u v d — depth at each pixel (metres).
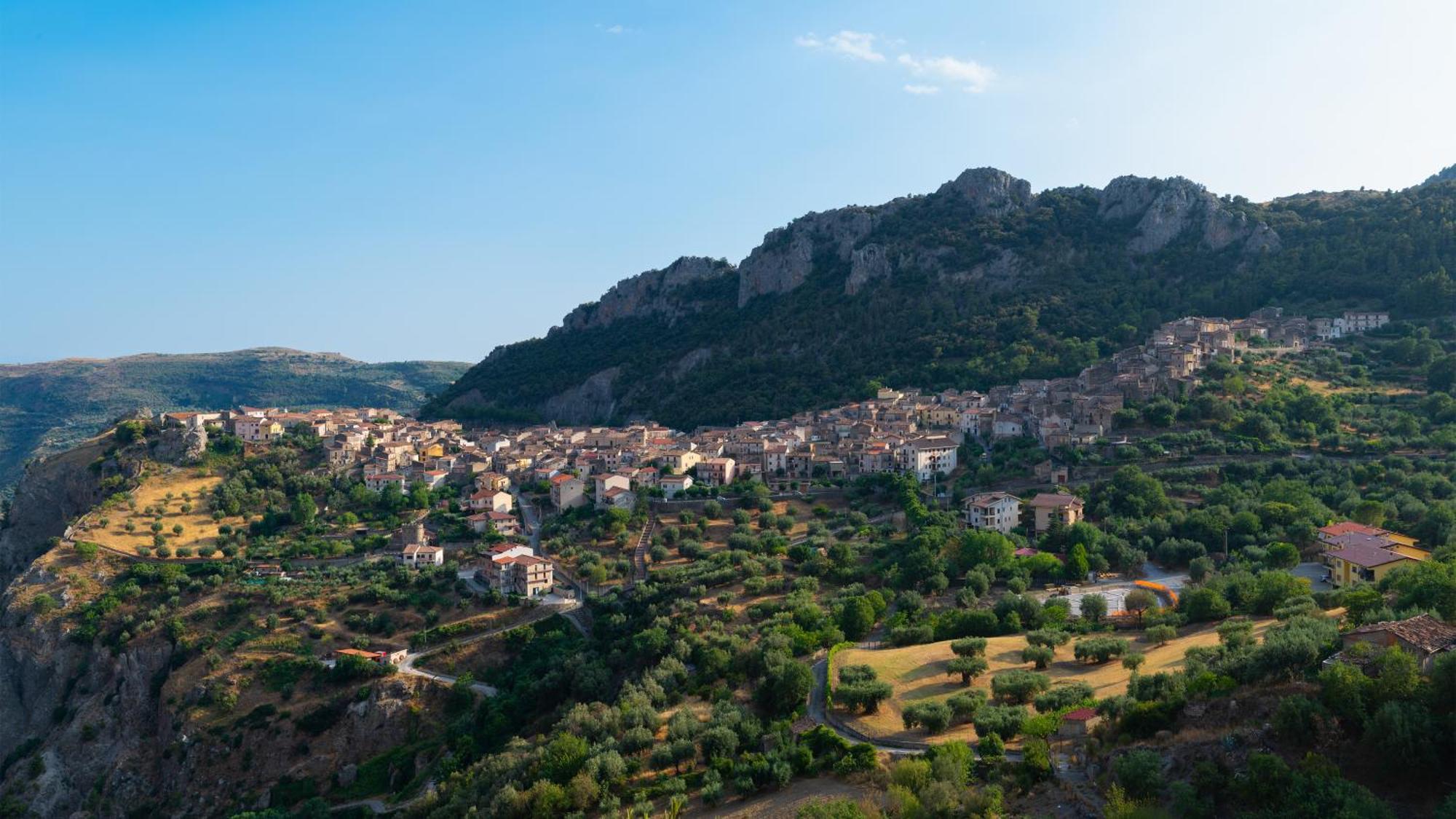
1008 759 81.88
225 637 173.00
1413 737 58.91
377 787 141.75
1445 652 66.94
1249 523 156.50
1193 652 97.69
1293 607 106.81
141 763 158.75
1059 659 111.25
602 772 97.88
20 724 181.12
